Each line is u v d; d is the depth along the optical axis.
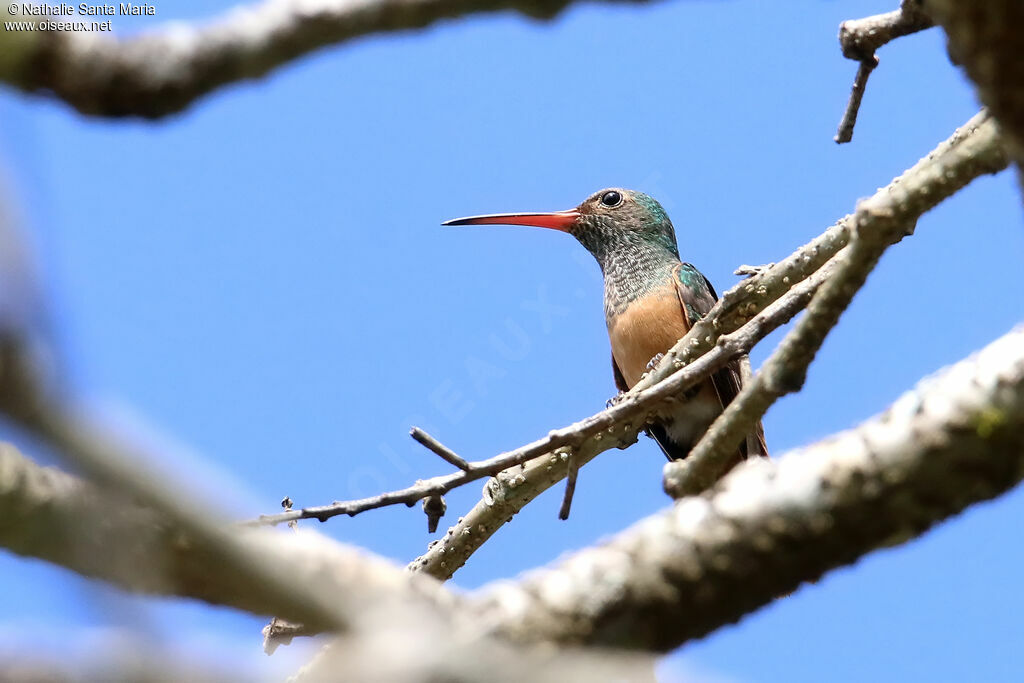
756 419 6.12
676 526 4.46
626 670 3.31
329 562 3.87
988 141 5.52
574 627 4.29
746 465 4.65
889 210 5.35
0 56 3.65
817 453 4.49
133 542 2.90
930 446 4.32
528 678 3.17
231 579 3.28
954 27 3.77
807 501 4.39
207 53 3.89
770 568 4.40
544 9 4.14
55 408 2.45
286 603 3.21
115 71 3.78
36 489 3.52
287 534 3.95
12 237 2.28
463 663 3.12
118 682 2.53
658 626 4.38
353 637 3.22
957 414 4.32
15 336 2.32
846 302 5.60
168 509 2.90
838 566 4.45
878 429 4.43
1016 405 4.26
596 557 4.44
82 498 3.50
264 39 3.96
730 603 4.42
